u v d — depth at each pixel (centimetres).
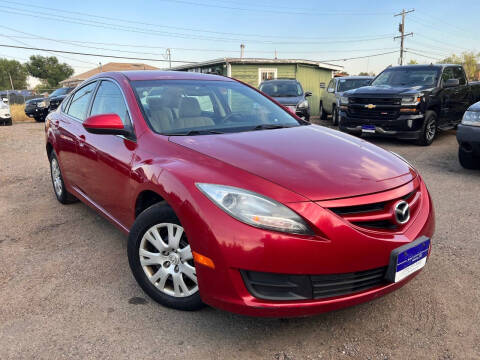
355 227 201
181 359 205
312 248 193
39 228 386
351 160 242
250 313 200
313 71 2233
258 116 332
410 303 253
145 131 276
